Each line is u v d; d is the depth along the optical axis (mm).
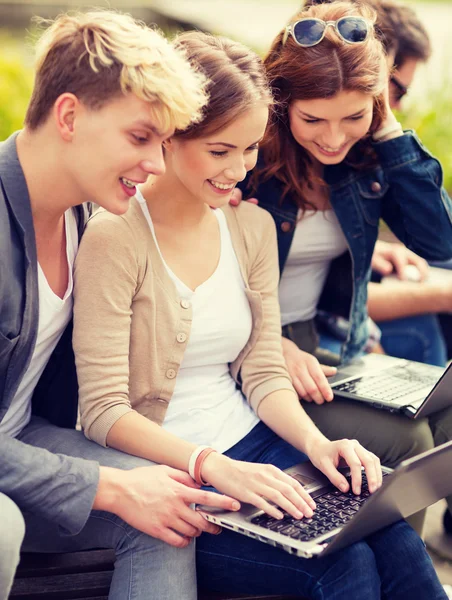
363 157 2508
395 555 1747
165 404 1932
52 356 1956
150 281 1894
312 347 2596
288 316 2568
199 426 1958
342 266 2584
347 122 2207
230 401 2055
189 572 1693
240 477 1746
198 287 1966
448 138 4496
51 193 1684
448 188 4305
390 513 1679
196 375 2021
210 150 1841
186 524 1684
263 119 1851
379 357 2582
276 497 1708
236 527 1669
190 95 1603
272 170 2367
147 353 1903
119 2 5691
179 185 1934
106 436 1806
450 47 5379
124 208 1680
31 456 1612
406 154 2467
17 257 1668
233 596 1838
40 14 5266
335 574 1664
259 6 7133
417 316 3324
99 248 1842
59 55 1590
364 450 1889
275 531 1657
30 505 1610
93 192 1651
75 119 1589
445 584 2324
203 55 1821
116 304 1840
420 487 1649
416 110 4562
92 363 1822
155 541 1684
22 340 1692
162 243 1947
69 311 1860
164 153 1925
